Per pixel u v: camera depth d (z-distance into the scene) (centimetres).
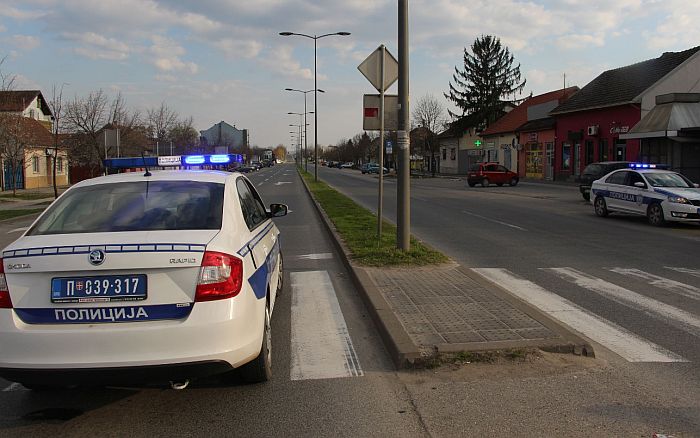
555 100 4178
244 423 374
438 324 543
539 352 481
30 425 374
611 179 1670
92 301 361
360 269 812
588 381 432
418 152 6475
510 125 4969
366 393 419
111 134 2130
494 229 1390
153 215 430
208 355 362
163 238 383
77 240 381
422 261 855
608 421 368
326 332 570
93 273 363
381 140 1071
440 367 460
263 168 10450
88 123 2953
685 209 1398
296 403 403
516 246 1120
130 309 362
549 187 3362
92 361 353
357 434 357
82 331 354
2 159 3241
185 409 396
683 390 416
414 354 465
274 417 382
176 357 357
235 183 516
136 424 374
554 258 983
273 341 542
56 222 427
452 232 1330
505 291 682
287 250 1099
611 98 3253
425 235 1275
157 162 803
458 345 483
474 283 722
